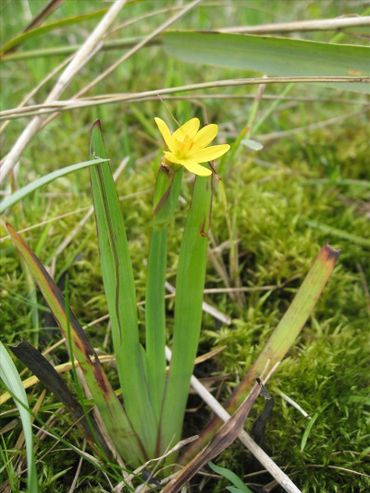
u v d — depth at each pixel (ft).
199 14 1.24
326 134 1.06
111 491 0.62
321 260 0.58
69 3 1.14
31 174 0.96
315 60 0.68
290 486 0.60
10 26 1.20
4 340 0.73
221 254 0.85
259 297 0.82
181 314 0.57
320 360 0.71
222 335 0.74
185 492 0.63
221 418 0.63
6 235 0.82
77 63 0.78
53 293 0.56
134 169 1.00
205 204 0.54
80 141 1.04
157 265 0.56
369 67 0.66
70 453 0.66
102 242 0.54
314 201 0.93
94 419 0.64
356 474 0.65
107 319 0.78
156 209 0.53
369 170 1.00
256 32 0.78
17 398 0.53
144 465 0.61
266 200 0.89
